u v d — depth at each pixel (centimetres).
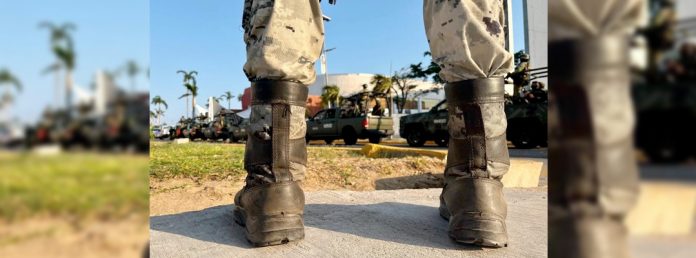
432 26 145
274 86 141
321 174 428
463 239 132
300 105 146
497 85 137
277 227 136
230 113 2214
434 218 170
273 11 137
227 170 439
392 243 139
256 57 140
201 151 848
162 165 496
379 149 701
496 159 138
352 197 227
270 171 141
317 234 150
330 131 1605
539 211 191
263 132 141
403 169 467
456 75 139
